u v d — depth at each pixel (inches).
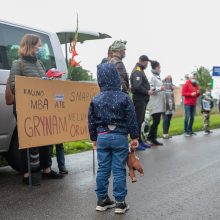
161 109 421.7
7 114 255.1
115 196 198.1
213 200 219.0
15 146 264.7
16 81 228.4
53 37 293.7
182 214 195.6
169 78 474.6
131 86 387.2
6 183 257.4
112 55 306.5
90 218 190.9
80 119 268.8
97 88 279.6
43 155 266.4
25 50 246.7
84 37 344.5
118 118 197.3
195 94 521.7
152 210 201.8
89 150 396.5
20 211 201.3
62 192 235.1
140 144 393.1
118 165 197.8
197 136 520.7
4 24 263.4
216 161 330.6
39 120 241.0
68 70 294.4
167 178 268.8
